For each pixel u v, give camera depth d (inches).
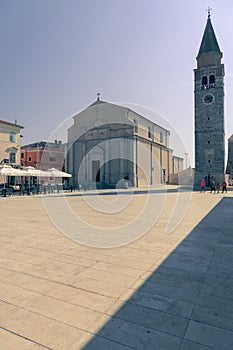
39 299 144.0
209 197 871.1
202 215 460.4
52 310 132.2
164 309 133.2
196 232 317.7
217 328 116.6
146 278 173.6
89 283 165.6
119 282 167.2
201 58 1641.2
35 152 1701.5
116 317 125.5
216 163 1552.7
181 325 118.9
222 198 827.4
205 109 1601.9
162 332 113.6
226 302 140.8
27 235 302.8
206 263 203.9
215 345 104.9
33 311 131.3
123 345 104.9
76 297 146.3
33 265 200.2
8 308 134.3
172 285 162.4
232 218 425.1
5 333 113.0
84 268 193.3
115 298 145.1
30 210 532.7
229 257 218.8
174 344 105.5
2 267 196.1
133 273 183.0
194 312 130.3
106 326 118.0
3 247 251.8
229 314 128.5
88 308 134.1
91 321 122.0
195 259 213.8
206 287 159.9
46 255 226.2
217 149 1556.3
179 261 209.0
